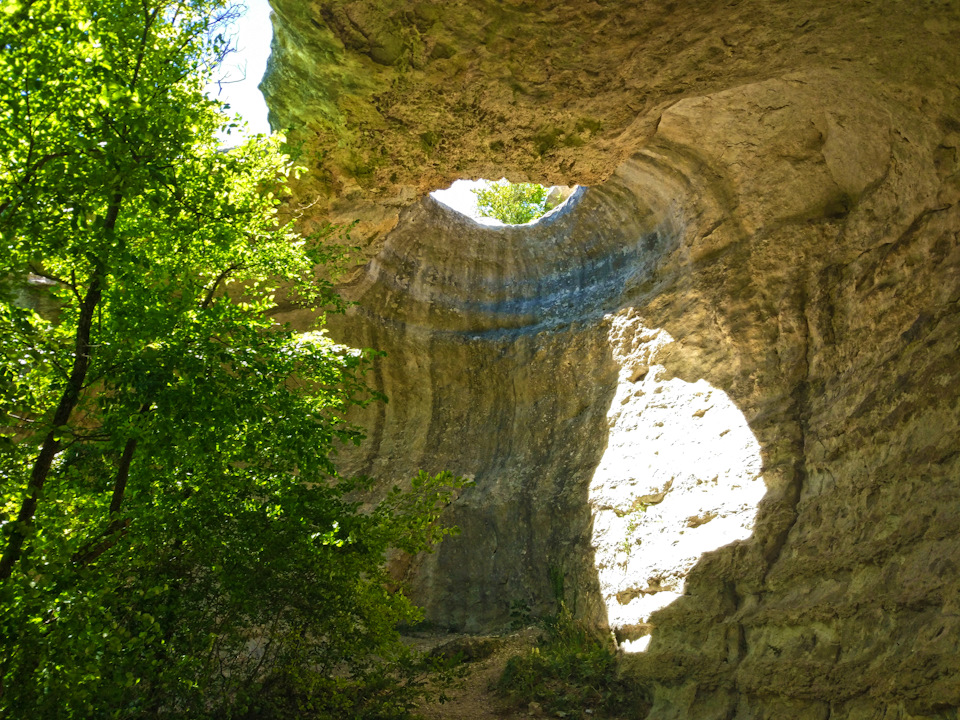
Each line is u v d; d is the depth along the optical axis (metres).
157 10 5.61
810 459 8.63
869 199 8.84
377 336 14.77
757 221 10.30
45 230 4.68
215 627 6.54
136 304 5.70
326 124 9.01
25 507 4.70
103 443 5.21
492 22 7.05
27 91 4.59
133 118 4.86
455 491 14.27
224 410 5.18
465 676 10.58
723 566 9.02
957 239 7.50
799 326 9.43
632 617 9.99
